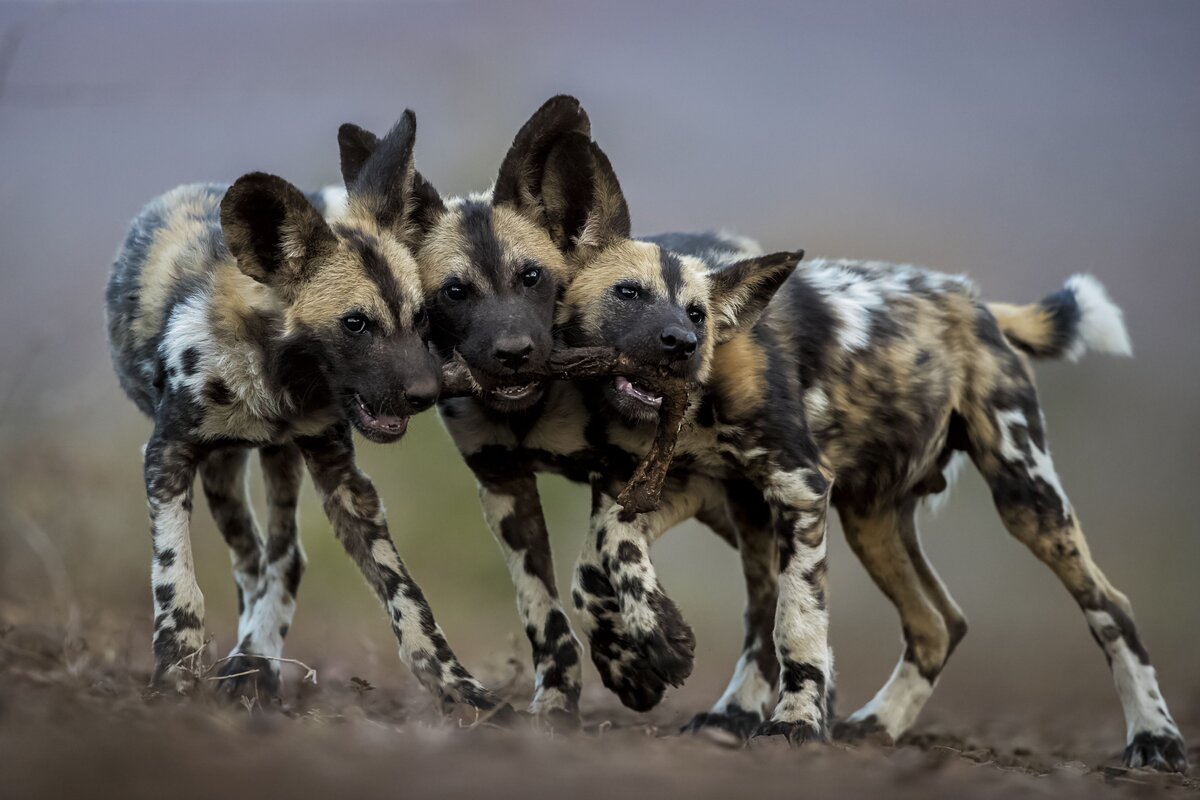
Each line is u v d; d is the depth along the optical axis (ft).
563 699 76.79
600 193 76.54
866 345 81.66
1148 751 80.64
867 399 81.66
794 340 79.05
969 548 214.07
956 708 125.80
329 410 72.64
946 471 91.97
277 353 69.92
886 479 84.53
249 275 68.90
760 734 71.51
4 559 123.44
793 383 77.15
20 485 126.93
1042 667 169.07
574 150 76.28
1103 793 59.77
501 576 162.71
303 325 69.46
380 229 73.00
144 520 131.64
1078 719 117.08
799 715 71.61
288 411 71.46
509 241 74.74
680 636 73.15
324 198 86.94
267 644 78.48
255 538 84.12
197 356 69.97
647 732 70.90
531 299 74.33
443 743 54.13
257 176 67.26
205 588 144.66
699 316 74.64
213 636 70.18
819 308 81.10
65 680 66.80
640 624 73.00
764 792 50.06
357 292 69.15
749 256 85.20
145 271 76.38
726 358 75.15
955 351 85.46
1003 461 85.15
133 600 124.77
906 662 88.63
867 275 85.40
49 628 94.68
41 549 120.57
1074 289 91.61
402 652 71.87
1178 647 188.65
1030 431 85.46
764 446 75.15
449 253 73.87
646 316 72.84
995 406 85.35
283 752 49.32
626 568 74.08
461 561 161.99
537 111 76.07
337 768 47.62
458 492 162.91
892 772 56.80
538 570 79.05
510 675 96.94
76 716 51.60
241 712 61.87
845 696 130.31
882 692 88.43
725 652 175.42
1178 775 73.87
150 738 48.85
